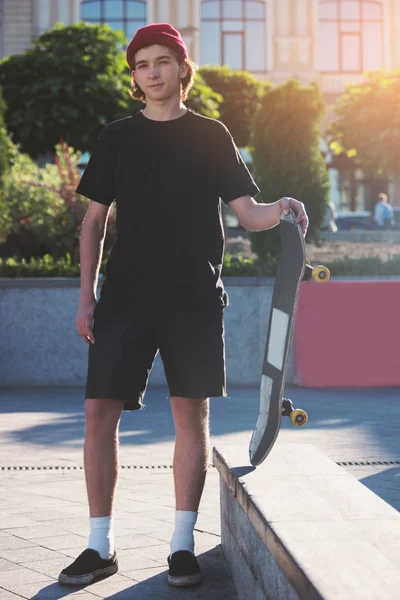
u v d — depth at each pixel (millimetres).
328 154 35906
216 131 3510
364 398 9562
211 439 6777
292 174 12875
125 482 5250
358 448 6367
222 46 37500
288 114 12875
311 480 3092
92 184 3510
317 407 8773
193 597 3189
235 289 11055
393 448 6363
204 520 4289
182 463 3455
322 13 37906
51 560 3627
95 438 3422
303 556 2211
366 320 10727
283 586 2398
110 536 3434
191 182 3443
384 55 38219
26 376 11055
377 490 4988
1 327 11023
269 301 11062
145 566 3557
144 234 3420
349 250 15016
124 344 3369
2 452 6270
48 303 11008
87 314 3477
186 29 36719
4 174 12570
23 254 13922
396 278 12008
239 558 3182
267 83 31359
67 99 21953
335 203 35812
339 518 2574
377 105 21062
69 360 11031
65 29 22859
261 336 11070
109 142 3508
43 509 4531
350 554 2225
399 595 1948
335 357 10719
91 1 36781
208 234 3459
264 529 2566
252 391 10227
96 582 3354
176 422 3500
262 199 12906
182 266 3410
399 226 27359
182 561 3338
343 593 1959
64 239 13453
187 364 3395
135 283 3410
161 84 3443
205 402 3496
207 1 37406
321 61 38000
